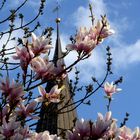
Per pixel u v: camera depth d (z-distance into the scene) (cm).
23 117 205
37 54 216
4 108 202
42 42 217
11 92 202
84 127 184
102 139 188
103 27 247
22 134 179
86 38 241
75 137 184
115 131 189
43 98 225
